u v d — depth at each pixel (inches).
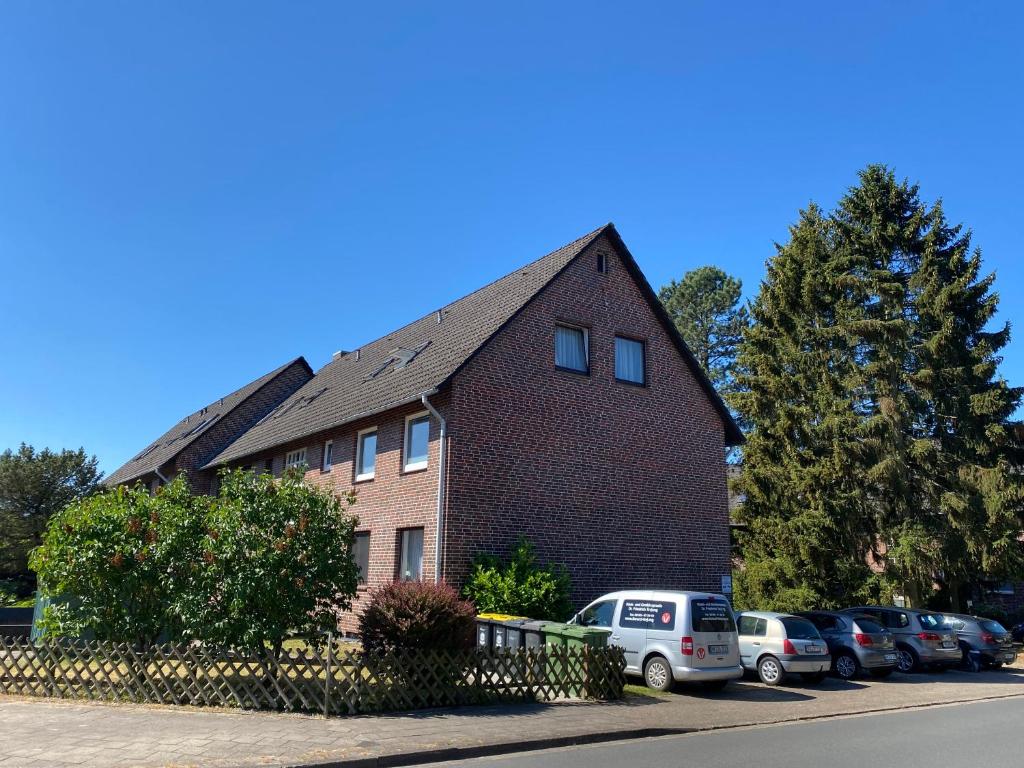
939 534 948.0
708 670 496.1
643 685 523.2
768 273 1156.5
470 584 619.2
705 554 809.5
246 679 382.3
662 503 787.4
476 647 430.9
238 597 389.4
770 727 399.9
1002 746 347.6
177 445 1296.8
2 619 704.4
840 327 1026.7
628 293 826.8
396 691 389.4
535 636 506.6
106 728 327.3
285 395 1296.8
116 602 420.5
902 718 439.2
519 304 728.3
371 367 949.2
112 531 424.5
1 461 1584.6
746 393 1091.9
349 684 376.2
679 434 826.8
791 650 565.0
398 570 698.2
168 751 290.0
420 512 672.4
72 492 1583.4
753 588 981.8
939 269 1057.5
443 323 887.7
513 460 684.7
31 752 285.0
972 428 1007.0
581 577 705.6
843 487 965.8
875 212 1106.1
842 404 987.3
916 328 1041.5
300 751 295.4
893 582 928.9
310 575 408.5
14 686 416.5
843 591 944.3
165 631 434.6
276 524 417.4
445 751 307.7
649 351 826.2
